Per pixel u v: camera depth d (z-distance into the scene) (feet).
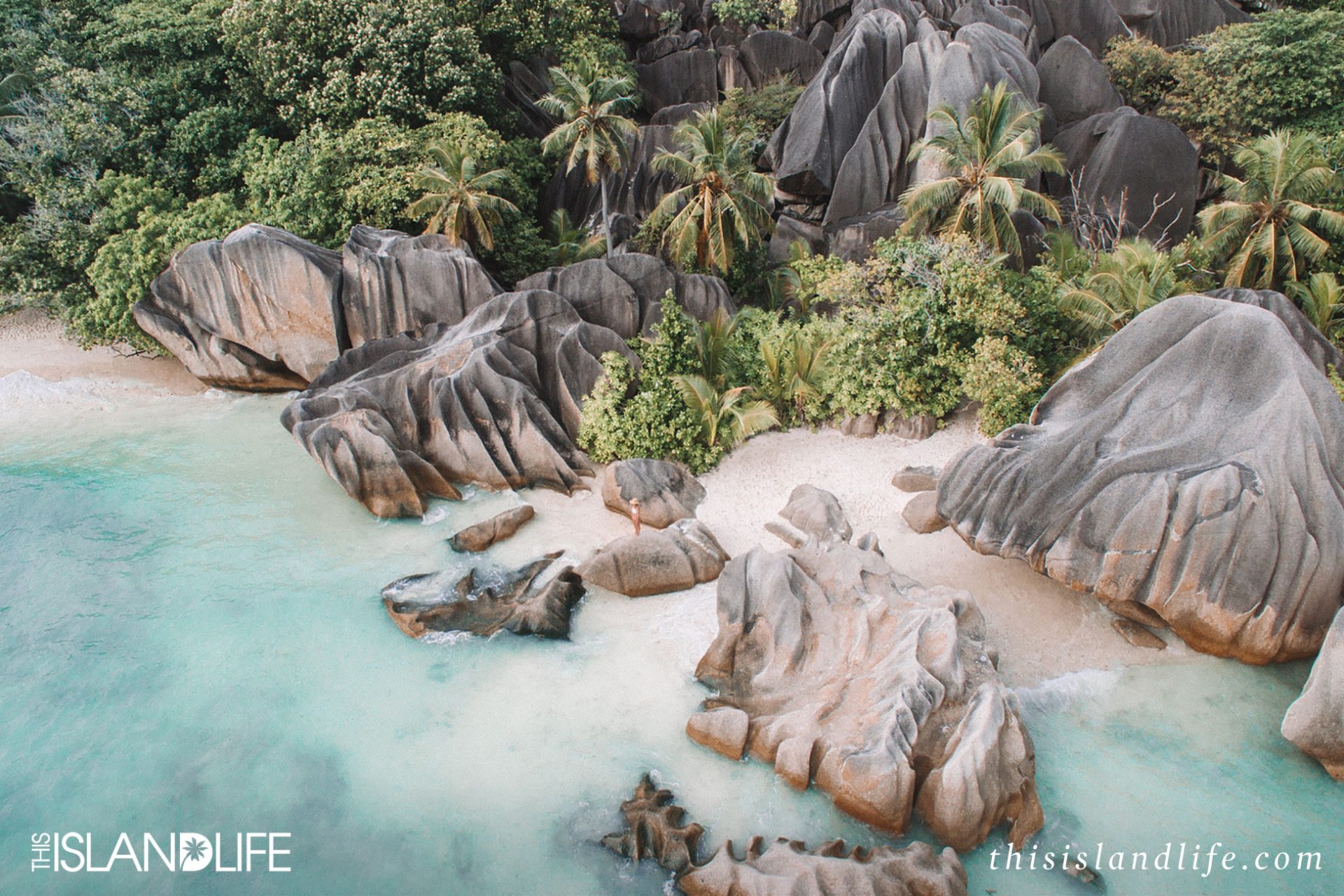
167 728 45.47
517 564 58.03
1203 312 49.06
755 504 63.05
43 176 87.61
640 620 52.90
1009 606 52.24
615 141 93.25
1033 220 86.63
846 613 46.73
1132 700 46.01
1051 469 49.24
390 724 45.57
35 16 100.53
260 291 79.20
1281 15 103.65
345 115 96.02
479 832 39.63
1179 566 45.27
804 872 34.35
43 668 49.49
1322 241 70.23
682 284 80.74
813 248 99.50
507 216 94.32
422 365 68.13
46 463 71.56
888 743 38.47
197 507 65.21
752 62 124.67
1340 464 45.29
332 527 62.75
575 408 70.95
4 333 90.68
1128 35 118.83
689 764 42.75
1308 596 44.45
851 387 68.23
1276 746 43.29
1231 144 103.19
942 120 79.61
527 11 115.34
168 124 96.07
